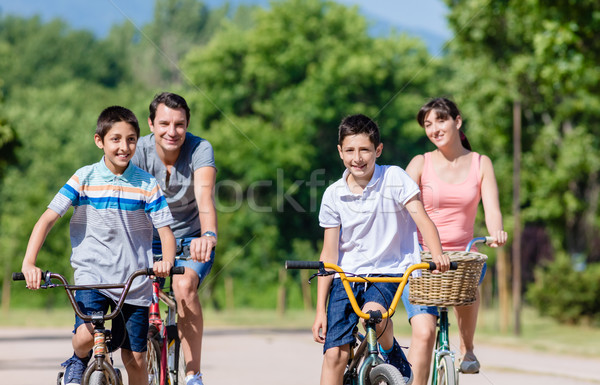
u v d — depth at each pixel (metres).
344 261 12.51
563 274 49.75
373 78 75.38
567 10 34.59
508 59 61.50
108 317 11.07
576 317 47.59
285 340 35.06
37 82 140.25
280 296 71.69
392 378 10.73
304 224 75.75
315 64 79.44
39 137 111.44
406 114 73.62
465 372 13.84
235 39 83.12
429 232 12.09
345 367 12.10
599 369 25.23
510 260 59.31
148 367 13.59
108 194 11.71
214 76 81.56
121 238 11.80
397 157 73.19
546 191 62.03
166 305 13.42
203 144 13.34
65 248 62.53
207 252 11.97
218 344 32.69
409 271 11.50
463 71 64.25
